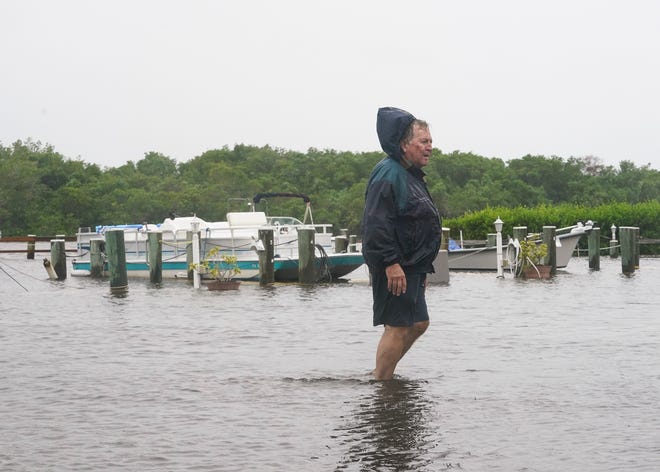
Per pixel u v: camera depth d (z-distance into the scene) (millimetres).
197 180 106375
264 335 10617
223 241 23672
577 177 97812
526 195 93000
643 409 6102
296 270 22766
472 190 91500
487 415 5973
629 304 14406
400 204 6949
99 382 7430
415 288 7152
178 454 5105
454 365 8031
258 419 5953
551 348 9117
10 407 6457
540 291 17688
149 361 8586
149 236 23000
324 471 4719
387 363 7332
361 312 13633
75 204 93812
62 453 5160
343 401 6488
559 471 4664
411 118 7070
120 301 16594
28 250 39000
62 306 15477
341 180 97938
